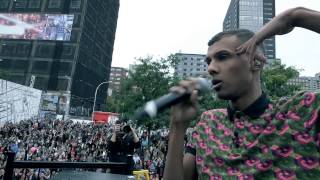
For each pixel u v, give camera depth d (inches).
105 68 3858.3
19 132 1017.5
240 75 57.0
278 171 52.2
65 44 3075.8
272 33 54.9
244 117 58.6
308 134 52.6
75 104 2982.3
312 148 51.8
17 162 119.7
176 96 50.8
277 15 55.9
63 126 1378.0
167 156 59.5
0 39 3164.4
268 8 5792.3
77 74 3056.1
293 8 54.2
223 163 57.0
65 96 2797.7
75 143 879.7
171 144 58.1
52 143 881.5
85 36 3189.0
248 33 59.4
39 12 3166.8
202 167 59.6
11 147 655.1
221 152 58.3
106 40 3848.4
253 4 5782.5
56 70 3016.7
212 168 58.1
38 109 1411.2
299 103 54.9
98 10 3503.9
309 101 53.9
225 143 59.2
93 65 3452.3
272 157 53.2
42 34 3112.7
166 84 1090.1
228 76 57.1
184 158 65.1
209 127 63.4
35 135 1018.7
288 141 53.2
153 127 981.2
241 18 5718.5
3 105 1175.0
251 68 58.1
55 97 2390.5
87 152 727.1
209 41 61.3
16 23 3154.5
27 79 3046.3
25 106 1306.6
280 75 981.8
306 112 53.7
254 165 53.9
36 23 3132.4
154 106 46.0
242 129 57.9
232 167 55.8
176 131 57.2
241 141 57.0
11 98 1218.0
